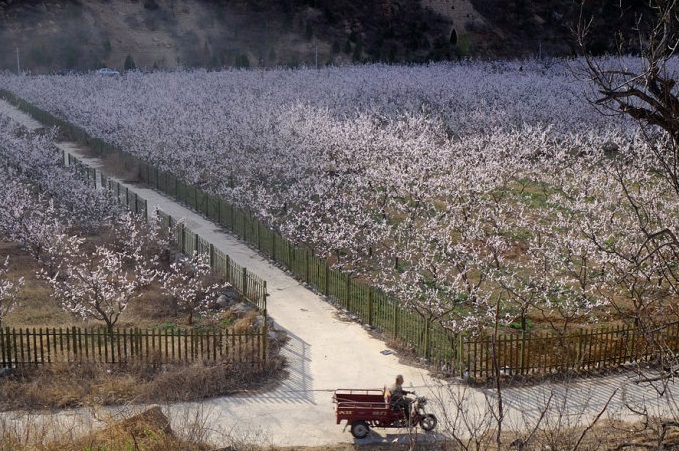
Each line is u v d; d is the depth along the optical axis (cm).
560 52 12162
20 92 7681
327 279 2767
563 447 1448
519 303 2609
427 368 2166
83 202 3600
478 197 3584
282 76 8512
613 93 1369
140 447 1575
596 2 10581
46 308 2630
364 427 1766
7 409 1883
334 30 12031
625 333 2172
